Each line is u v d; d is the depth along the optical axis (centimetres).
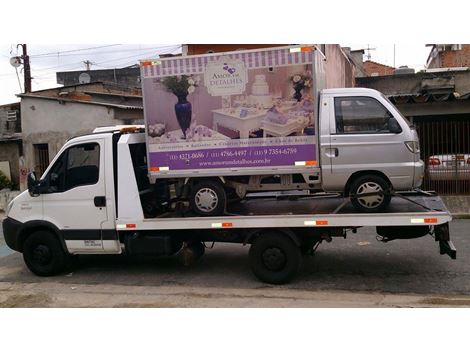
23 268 842
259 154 681
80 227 740
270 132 676
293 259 680
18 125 2312
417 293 638
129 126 790
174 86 698
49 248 765
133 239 724
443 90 2361
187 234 743
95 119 1888
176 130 702
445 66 3064
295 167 674
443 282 679
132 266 822
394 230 691
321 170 671
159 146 709
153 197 772
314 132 666
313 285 683
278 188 708
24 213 765
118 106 1875
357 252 860
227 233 727
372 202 666
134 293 665
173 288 684
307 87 662
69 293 674
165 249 716
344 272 741
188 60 692
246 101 679
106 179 727
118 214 723
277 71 669
